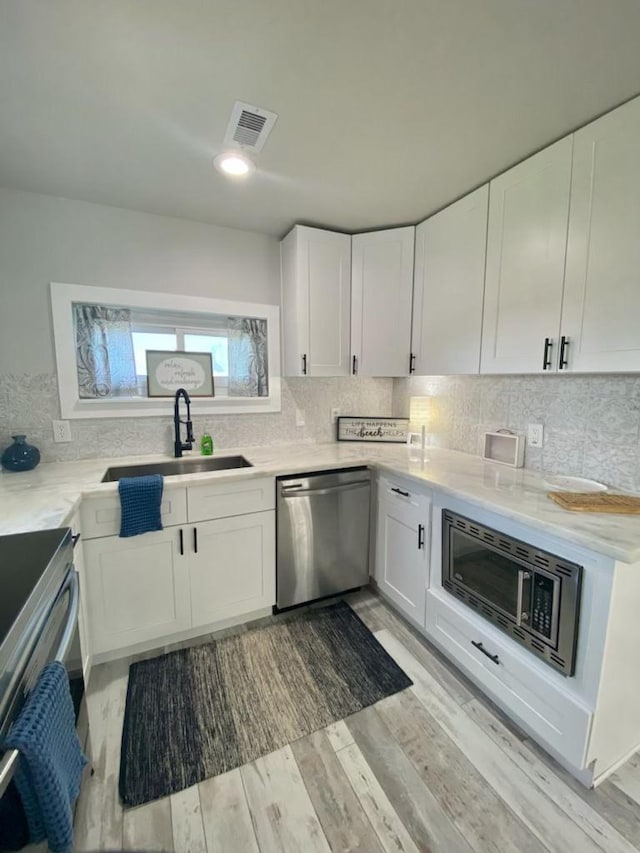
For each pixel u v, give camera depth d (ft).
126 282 6.93
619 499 4.70
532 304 5.20
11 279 6.22
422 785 4.10
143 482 5.60
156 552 5.89
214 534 6.28
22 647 2.36
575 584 3.94
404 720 4.91
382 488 7.29
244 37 3.38
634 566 3.78
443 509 5.77
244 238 7.80
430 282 7.00
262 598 6.82
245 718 4.93
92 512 5.40
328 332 7.73
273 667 5.82
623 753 4.24
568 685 4.12
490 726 4.82
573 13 3.17
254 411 8.25
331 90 4.02
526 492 5.20
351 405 9.31
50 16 3.15
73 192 6.22
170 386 7.52
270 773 4.24
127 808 3.87
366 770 4.27
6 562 3.08
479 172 5.59
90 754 4.05
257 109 4.31
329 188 6.07
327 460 7.20
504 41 3.43
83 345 6.81
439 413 8.38
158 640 6.23
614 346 4.32
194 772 4.24
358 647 6.27
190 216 7.11
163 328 7.39
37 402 6.55
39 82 3.86
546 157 4.92
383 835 3.65
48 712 2.35
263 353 8.29
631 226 4.11
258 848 3.55
